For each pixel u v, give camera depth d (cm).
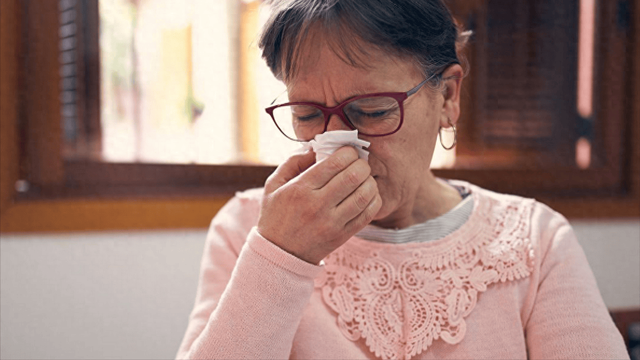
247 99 181
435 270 97
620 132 208
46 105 162
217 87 179
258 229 84
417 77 85
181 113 177
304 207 80
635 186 205
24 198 158
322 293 96
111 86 170
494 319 94
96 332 161
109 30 169
